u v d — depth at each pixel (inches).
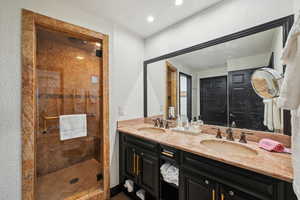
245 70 52.8
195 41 65.3
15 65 44.9
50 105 57.5
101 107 70.2
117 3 57.8
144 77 90.5
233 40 55.0
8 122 43.8
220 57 59.2
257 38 49.6
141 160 62.6
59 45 59.8
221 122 59.9
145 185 60.7
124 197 70.0
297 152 26.1
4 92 43.3
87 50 67.2
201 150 43.4
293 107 26.0
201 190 42.7
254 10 49.1
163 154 53.6
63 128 60.6
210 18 60.1
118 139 75.5
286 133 43.6
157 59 82.7
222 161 37.3
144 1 57.1
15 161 44.8
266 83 45.2
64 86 61.4
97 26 66.1
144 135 62.0
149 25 75.5
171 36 75.4
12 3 44.6
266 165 33.2
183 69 71.4
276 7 44.8
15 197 44.6
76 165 64.5
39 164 54.2
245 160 35.9
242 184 34.9
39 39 53.9
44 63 55.6
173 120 76.9
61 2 54.9
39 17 49.5
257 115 50.3
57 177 58.9
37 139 53.6
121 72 77.3
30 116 47.2
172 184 51.9
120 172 74.4
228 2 55.1
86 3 57.9
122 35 77.5
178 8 61.4
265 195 31.6
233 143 50.5
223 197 38.2
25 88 46.4
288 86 26.4
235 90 55.8
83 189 64.6
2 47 42.9
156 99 85.3
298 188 25.2
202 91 65.3
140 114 88.4
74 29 58.3
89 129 68.4
